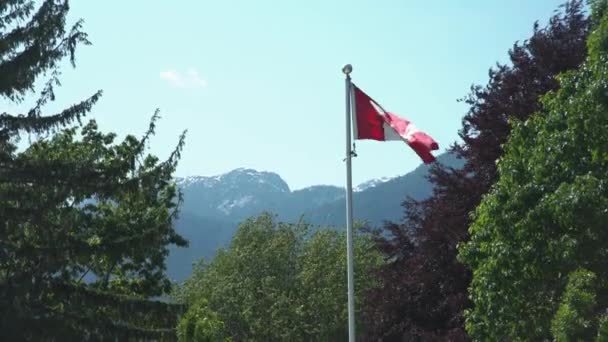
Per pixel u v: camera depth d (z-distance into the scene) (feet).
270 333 181.27
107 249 79.30
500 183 53.83
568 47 82.07
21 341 73.77
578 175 48.73
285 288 190.08
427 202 90.12
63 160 79.82
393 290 89.56
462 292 84.12
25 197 75.46
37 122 77.30
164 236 85.35
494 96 84.84
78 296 81.46
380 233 95.86
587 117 47.37
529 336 50.47
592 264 46.70
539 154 50.75
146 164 101.65
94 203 101.04
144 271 108.37
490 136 83.97
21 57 74.84
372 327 91.71
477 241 54.70
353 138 62.28
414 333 85.97
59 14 78.18
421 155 61.41
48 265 76.38
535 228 49.11
